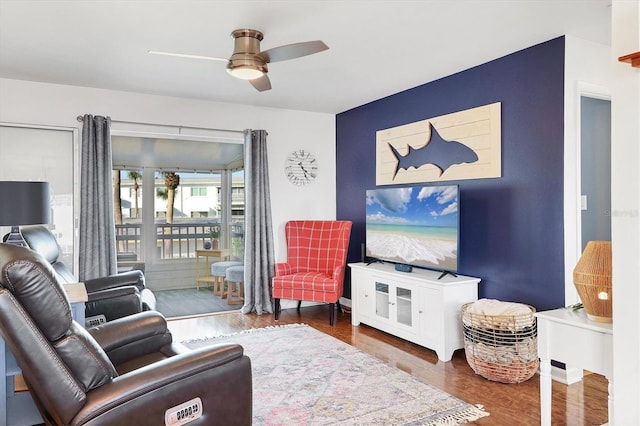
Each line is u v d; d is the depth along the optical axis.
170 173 6.41
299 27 2.96
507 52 3.44
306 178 5.59
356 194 5.37
